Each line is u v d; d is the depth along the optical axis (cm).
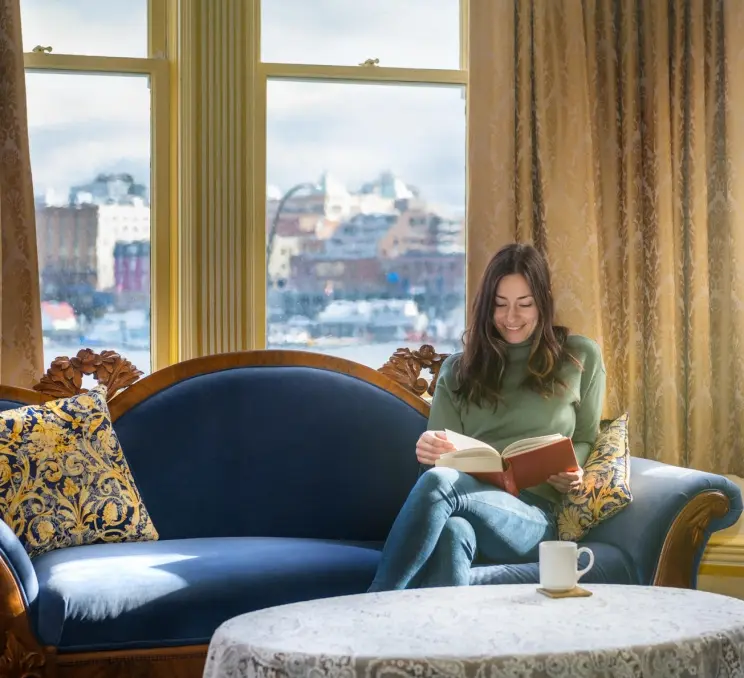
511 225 326
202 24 321
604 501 244
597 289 327
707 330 335
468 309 330
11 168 301
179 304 326
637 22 338
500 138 326
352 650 144
